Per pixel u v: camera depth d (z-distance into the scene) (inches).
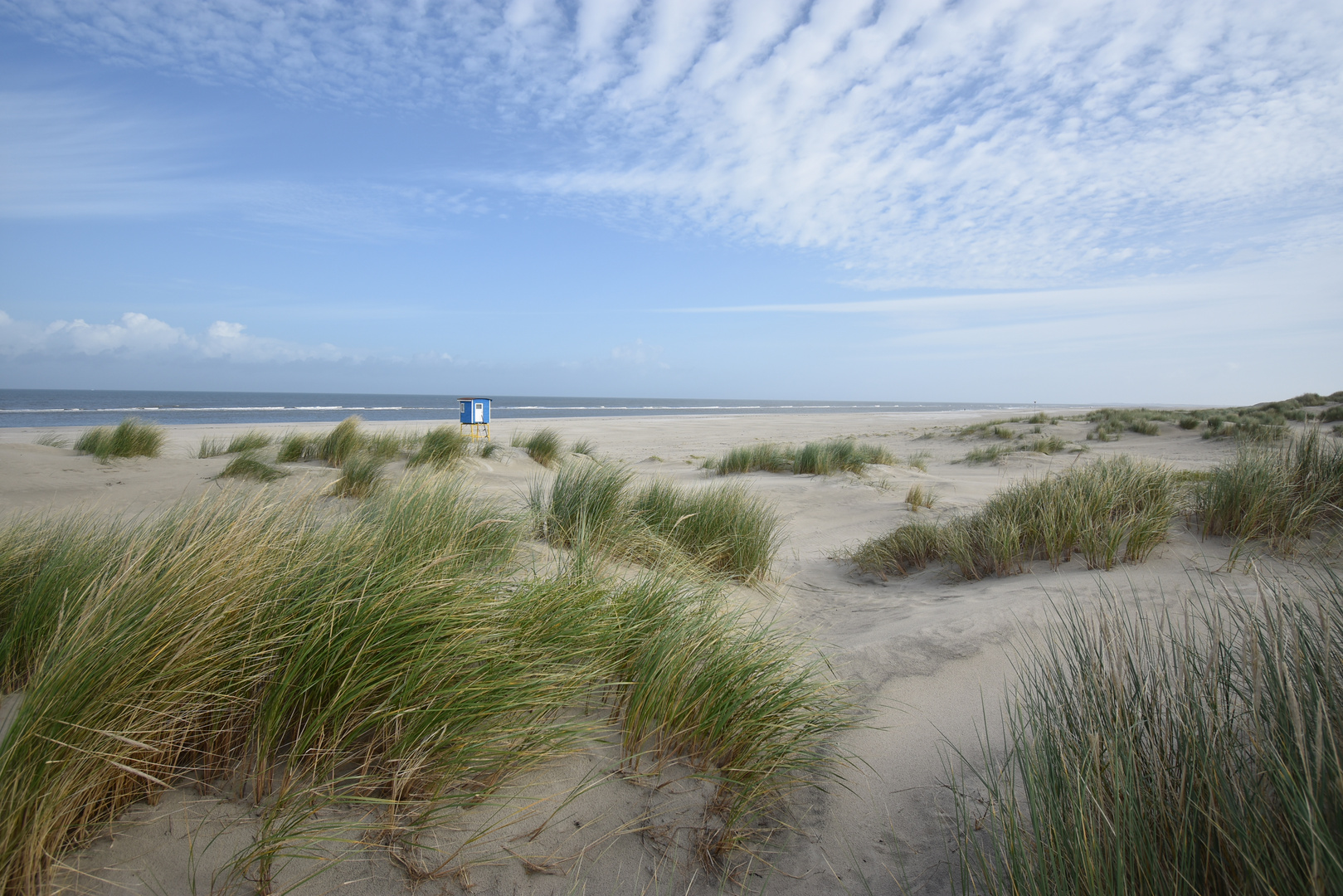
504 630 91.9
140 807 66.3
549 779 80.0
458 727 76.6
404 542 116.8
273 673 78.0
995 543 192.4
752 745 88.1
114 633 71.8
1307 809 49.9
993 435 904.9
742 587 184.5
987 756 84.5
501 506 180.5
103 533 133.3
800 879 73.1
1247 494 187.3
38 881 57.4
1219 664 69.2
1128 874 57.3
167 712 68.1
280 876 61.9
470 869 66.7
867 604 179.6
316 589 89.7
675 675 92.0
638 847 73.8
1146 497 209.5
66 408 1889.8
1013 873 61.7
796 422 1876.2
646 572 140.0
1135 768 65.6
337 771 72.8
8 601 108.2
